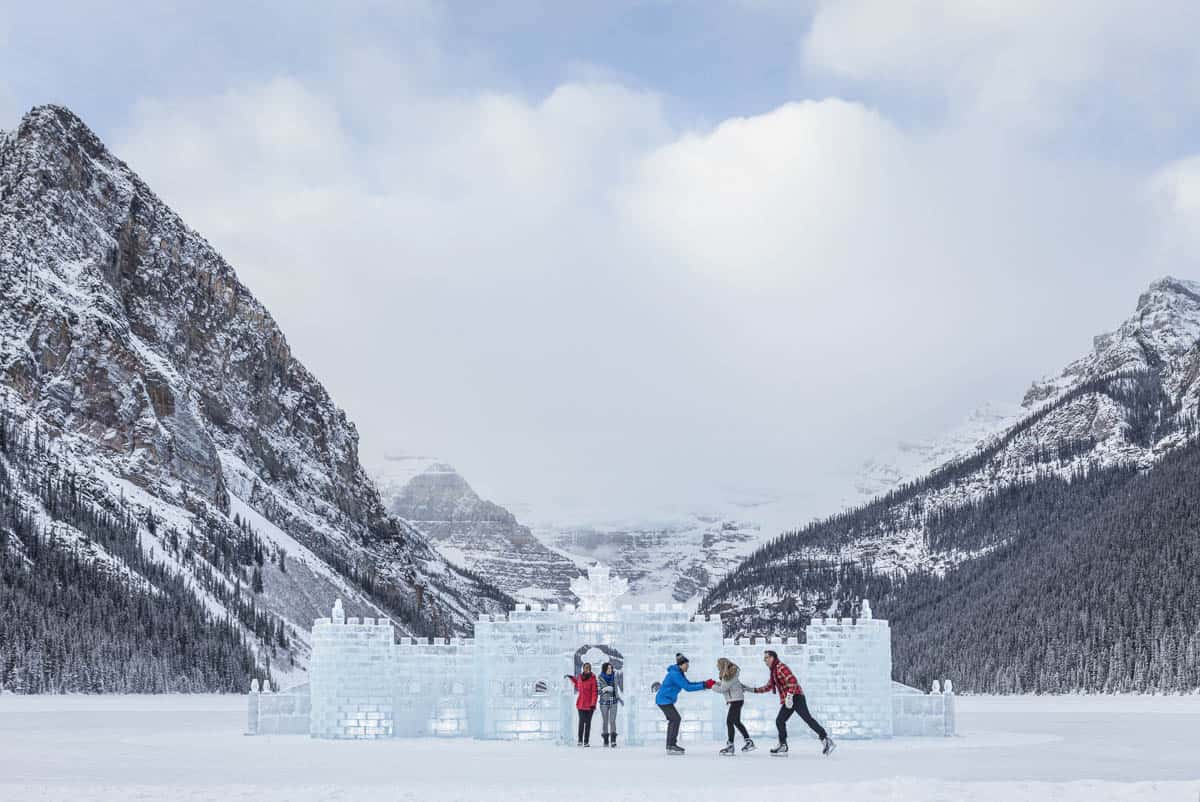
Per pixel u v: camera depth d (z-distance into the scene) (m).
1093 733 76.25
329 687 65.94
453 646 67.12
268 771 44.09
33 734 72.06
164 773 43.19
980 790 36.16
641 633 64.69
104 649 195.38
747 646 66.94
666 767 45.72
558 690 64.44
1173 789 36.38
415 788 37.12
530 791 36.22
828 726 66.88
